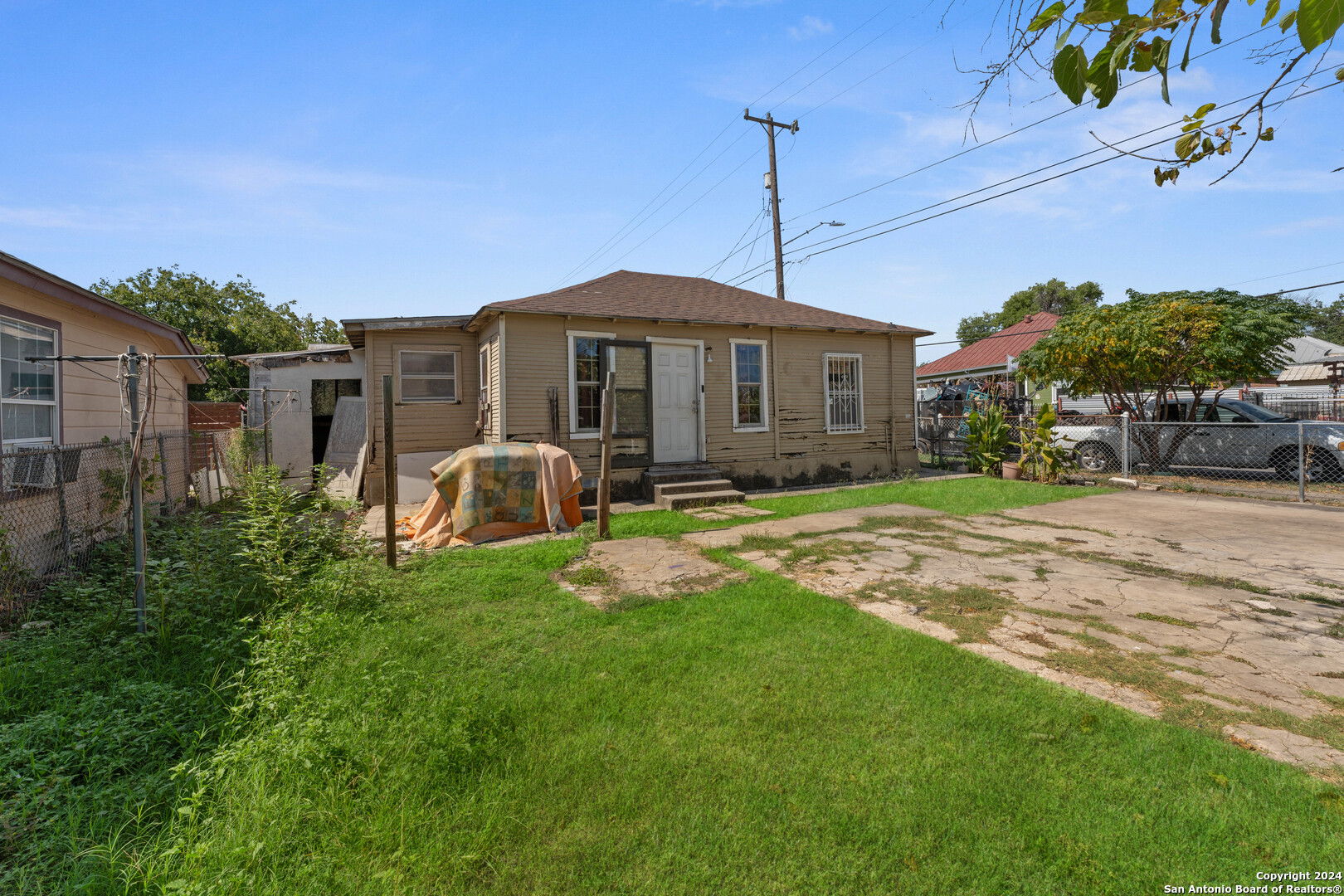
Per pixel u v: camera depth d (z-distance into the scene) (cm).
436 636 418
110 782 258
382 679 320
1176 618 439
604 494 744
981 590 507
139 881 203
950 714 300
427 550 696
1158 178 223
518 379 991
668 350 1122
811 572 573
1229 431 1164
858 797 240
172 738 292
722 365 1173
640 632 424
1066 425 1400
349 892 197
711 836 221
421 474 1108
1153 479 1175
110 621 422
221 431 1152
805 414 1263
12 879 199
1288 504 916
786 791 245
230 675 344
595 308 1054
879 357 1356
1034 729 287
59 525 605
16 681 340
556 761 267
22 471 569
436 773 251
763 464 1209
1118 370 1235
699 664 366
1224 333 1099
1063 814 229
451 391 1164
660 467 1095
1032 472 1238
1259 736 282
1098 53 177
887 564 598
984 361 2377
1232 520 797
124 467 649
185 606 450
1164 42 167
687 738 284
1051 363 1332
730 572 584
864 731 287
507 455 787
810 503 992
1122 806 232
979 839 217
